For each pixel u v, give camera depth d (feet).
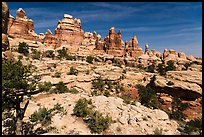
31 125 63.72
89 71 222.48
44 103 85.66
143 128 65.41
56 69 201.05
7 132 60.23
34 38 403.13
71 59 298.76
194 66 302.25
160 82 188.44
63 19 475.31
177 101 166.91
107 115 69.67
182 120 118.21
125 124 67.51
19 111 68.90
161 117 78.74
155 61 387.75
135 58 399.03
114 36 448.24
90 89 176.24
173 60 382.63
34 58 249.55
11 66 63.10
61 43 447.01
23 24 392.06
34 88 71.46
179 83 181.78
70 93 115.34
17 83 61.16
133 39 453.58
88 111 72.64
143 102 152.46
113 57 395.34
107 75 216.95
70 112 74.59
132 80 232.73
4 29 229.86
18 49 257.55
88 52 408.67
